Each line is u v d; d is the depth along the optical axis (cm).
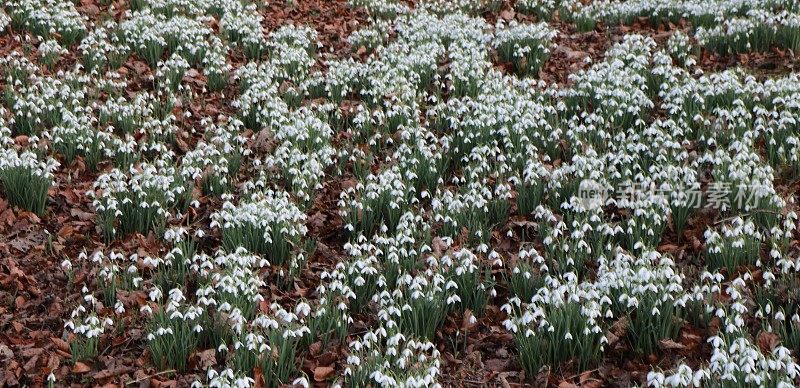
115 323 279
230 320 270
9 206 320
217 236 313
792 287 276
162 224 310
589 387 260
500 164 334
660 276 270
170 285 290
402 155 346
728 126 343
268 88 385
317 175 336
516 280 285
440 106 371
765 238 299
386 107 378
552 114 368
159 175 320
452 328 279
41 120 360
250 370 261
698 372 243
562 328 265
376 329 278
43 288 294
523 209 318
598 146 343
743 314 271
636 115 358
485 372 269
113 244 308
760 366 247
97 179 331
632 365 264
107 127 357
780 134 336
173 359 267
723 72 384
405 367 258
